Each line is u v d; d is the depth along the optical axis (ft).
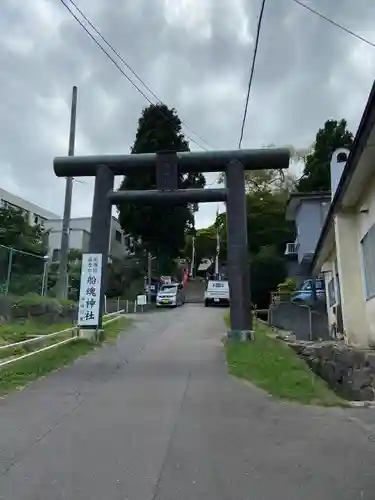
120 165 49.93
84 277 49.39
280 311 76.28
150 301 134.31
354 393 39.27
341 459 16.30
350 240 46.62
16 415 22.29
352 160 35.47
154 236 145.18
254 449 17.38
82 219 153.58
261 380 29.81
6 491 13.64
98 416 22.11
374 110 27.84
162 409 23.40
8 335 44.73
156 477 14.70
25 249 92.27
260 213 136.98
